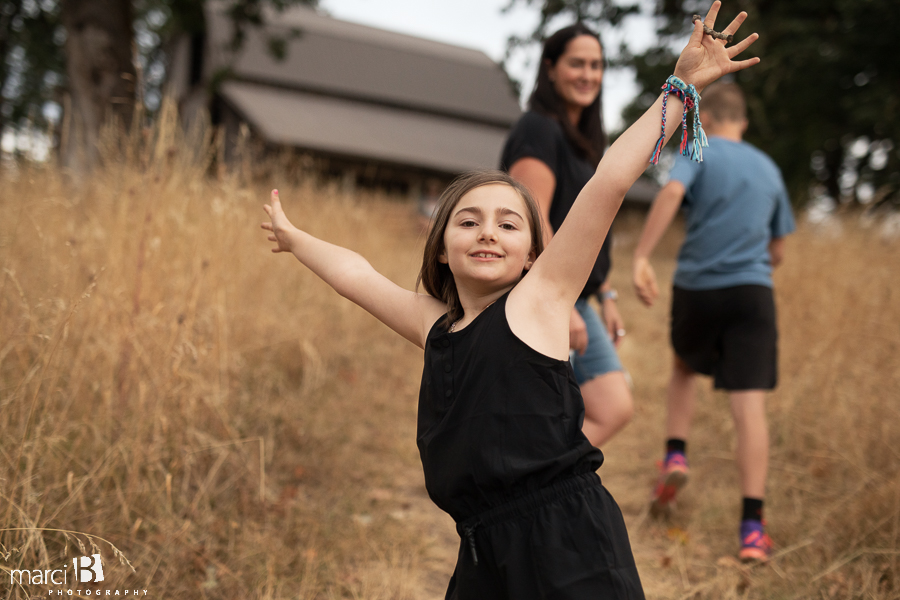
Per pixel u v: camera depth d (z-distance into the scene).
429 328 1.65
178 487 2.71
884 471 3.01
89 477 2.35
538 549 1.37
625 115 12.94
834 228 5.70
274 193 1.95
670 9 12.53
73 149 4.45
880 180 11.23
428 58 27.25
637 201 18.83
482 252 1.53
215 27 22.17
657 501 3.08
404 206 7.75
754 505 2.71
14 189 3.66
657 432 4.15
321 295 5.02
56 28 16.47
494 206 1.56
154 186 3.25
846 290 4.54
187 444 2.83
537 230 1.64
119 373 2.82
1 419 2.38
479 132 25.58
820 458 3.30
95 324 2.88
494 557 1.42
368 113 23.72
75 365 2.68
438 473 1.49
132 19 9.31
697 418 4.30
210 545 2.48
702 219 3.02
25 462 2.33
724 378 2.93
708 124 3.24
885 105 11.10
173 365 2.75
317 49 25.05
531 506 1.40
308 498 3.03
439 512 3.12
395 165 18.36
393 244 6.86
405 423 4.09
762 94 11.77
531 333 1.47
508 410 1.43
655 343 6.27
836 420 3.40
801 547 2.68
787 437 3.62
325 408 3.95
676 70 1.54
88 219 3.55
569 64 2.58
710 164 3.04
